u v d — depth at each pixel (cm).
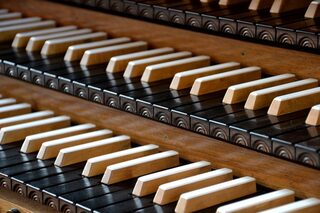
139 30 250
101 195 202
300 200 195
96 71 232
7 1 293
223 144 216
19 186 214
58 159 222
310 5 204
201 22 213
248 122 188
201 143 222
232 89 202
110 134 236
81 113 252
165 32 243
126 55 234
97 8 253
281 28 195
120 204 196
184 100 205
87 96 221
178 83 213
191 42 236
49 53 250
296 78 213
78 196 202
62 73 230
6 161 226
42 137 233
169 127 229
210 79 210
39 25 271
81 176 214
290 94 195
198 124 194
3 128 240
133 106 209
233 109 197
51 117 253
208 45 232
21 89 269
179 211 190
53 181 212
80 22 269
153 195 201
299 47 208
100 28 262
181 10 218
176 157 218
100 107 246
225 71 221
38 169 220
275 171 205
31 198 212
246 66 224
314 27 194
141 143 238
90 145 225
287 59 214
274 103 192
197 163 211
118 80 223
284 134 179
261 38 200
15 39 260
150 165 214
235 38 223
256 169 210
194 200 190
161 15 223
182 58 233
